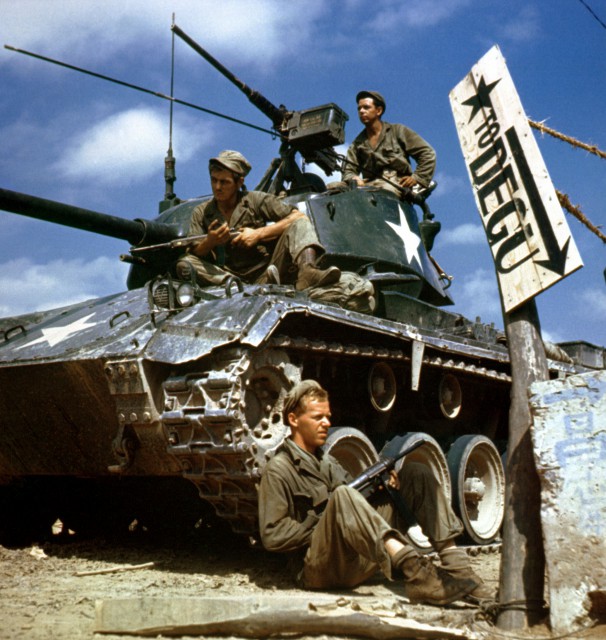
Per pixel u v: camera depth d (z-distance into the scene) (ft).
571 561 15.07
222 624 15.56
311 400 20.77
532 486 16.67
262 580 21.97
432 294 37.22
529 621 16.01
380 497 21.01
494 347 33.24
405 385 30.66
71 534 33.47
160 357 22.54
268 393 23.56
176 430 22.63
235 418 21.39
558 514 15.31
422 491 20.11
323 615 15.43
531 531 16.48
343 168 38.63
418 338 27.94
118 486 32.30
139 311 26.48
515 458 16.96
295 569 21.17
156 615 15.84
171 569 24.45
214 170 29.22
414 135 37.37
